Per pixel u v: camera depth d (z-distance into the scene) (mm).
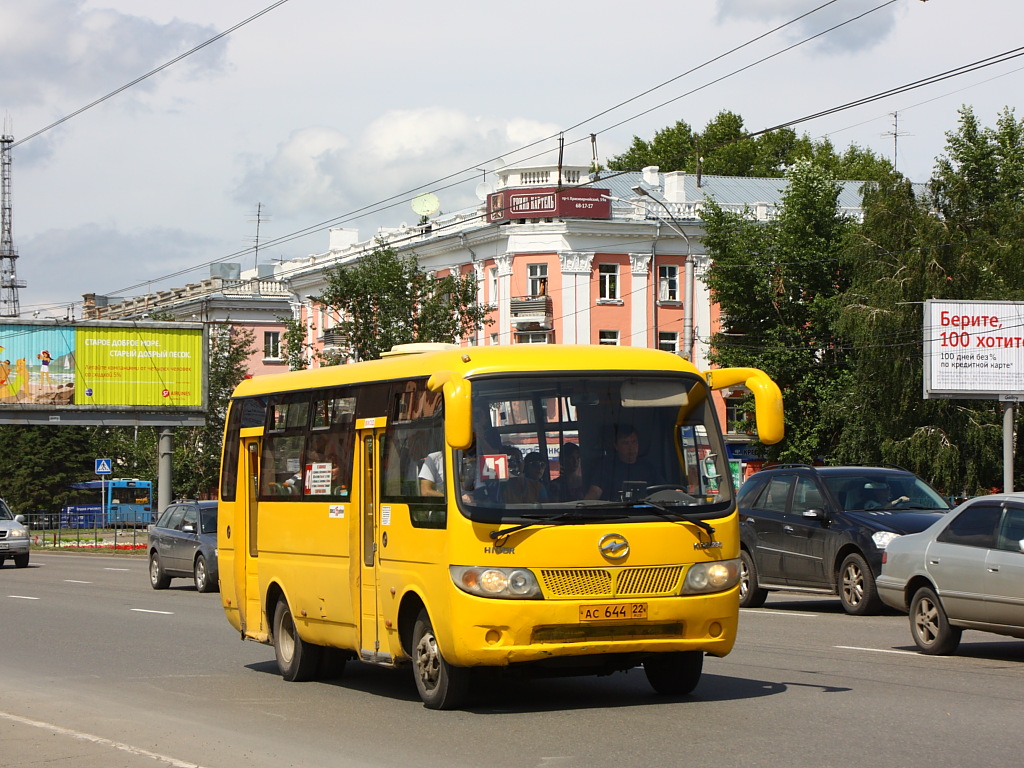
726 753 8406
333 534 12070
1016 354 36562
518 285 61156
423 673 10625
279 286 89500
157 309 90500
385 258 51938
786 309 58344
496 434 10047
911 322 49906
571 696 11164
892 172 52625
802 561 18828
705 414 10547
